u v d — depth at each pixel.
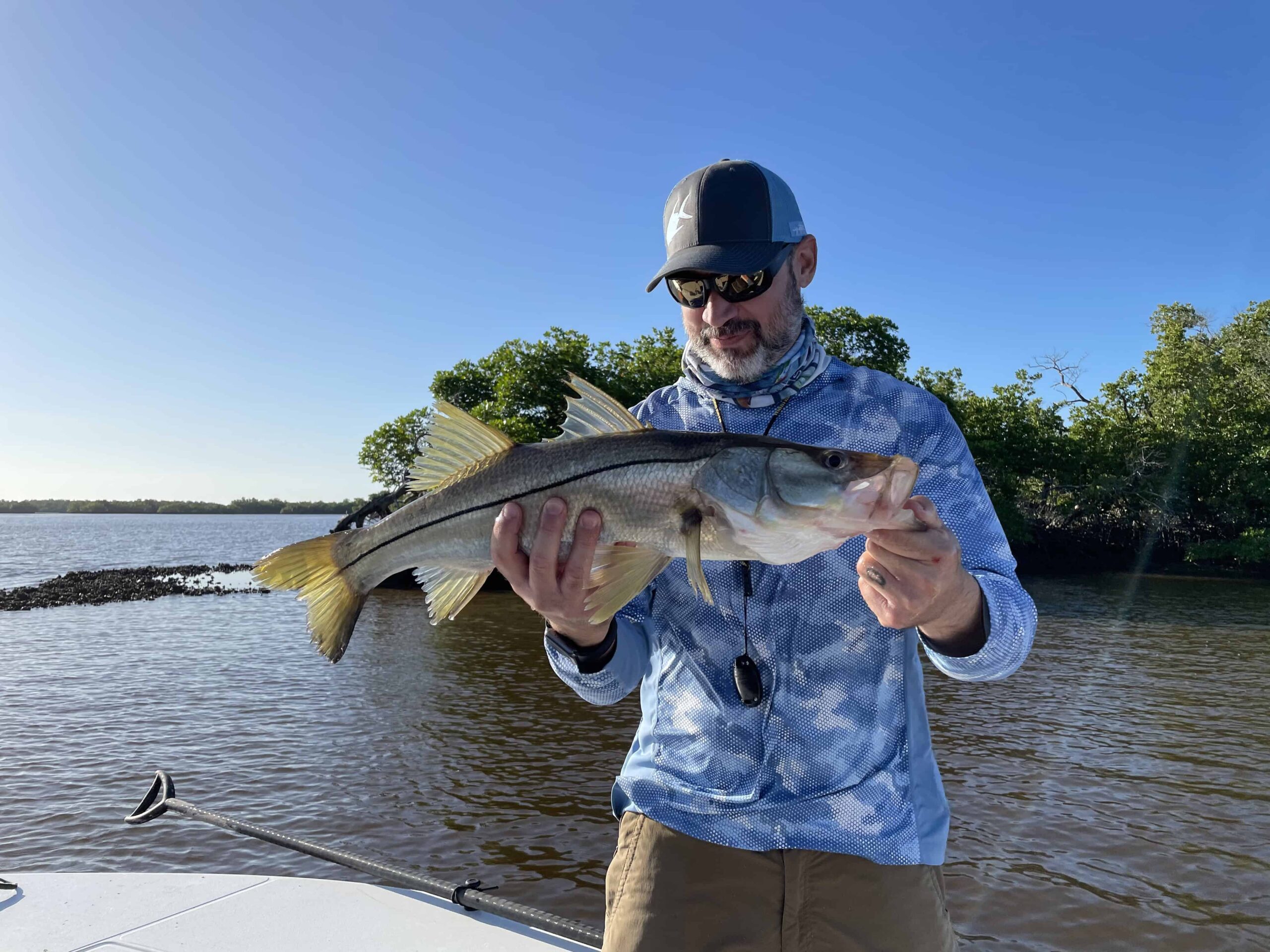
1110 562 46.38
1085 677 16.47
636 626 2.56
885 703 2.18
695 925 2.14
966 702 14.38
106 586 41.16
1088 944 6.50
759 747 2.17
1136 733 12.28
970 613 1.85
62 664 19.03
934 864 2.16
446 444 2.72
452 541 2.65
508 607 29.23
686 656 2.32
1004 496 45.00
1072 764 10.77
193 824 9.09
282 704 14.71
